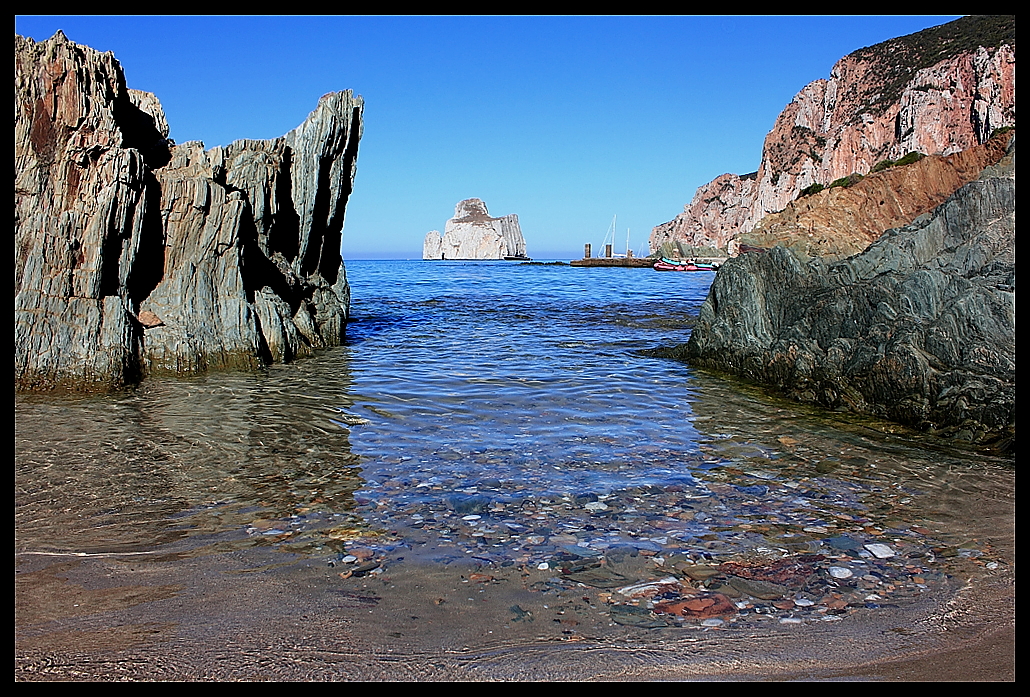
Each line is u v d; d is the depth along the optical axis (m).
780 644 4.73
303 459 8.89
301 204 18.23
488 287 47.22
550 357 17.08
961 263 13.16
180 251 14.51
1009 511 7.30
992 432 9.76
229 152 16.69
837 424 10.88
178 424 10.48
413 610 5.17
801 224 54.19
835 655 4.59
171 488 7.82
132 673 4.32
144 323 13.85
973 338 10.70
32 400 11.76
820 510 7.30
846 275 14.45
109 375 12.65
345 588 5.51
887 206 52.34
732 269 16.11
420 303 33.12
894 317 12.10
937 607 5.24
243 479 8.14
